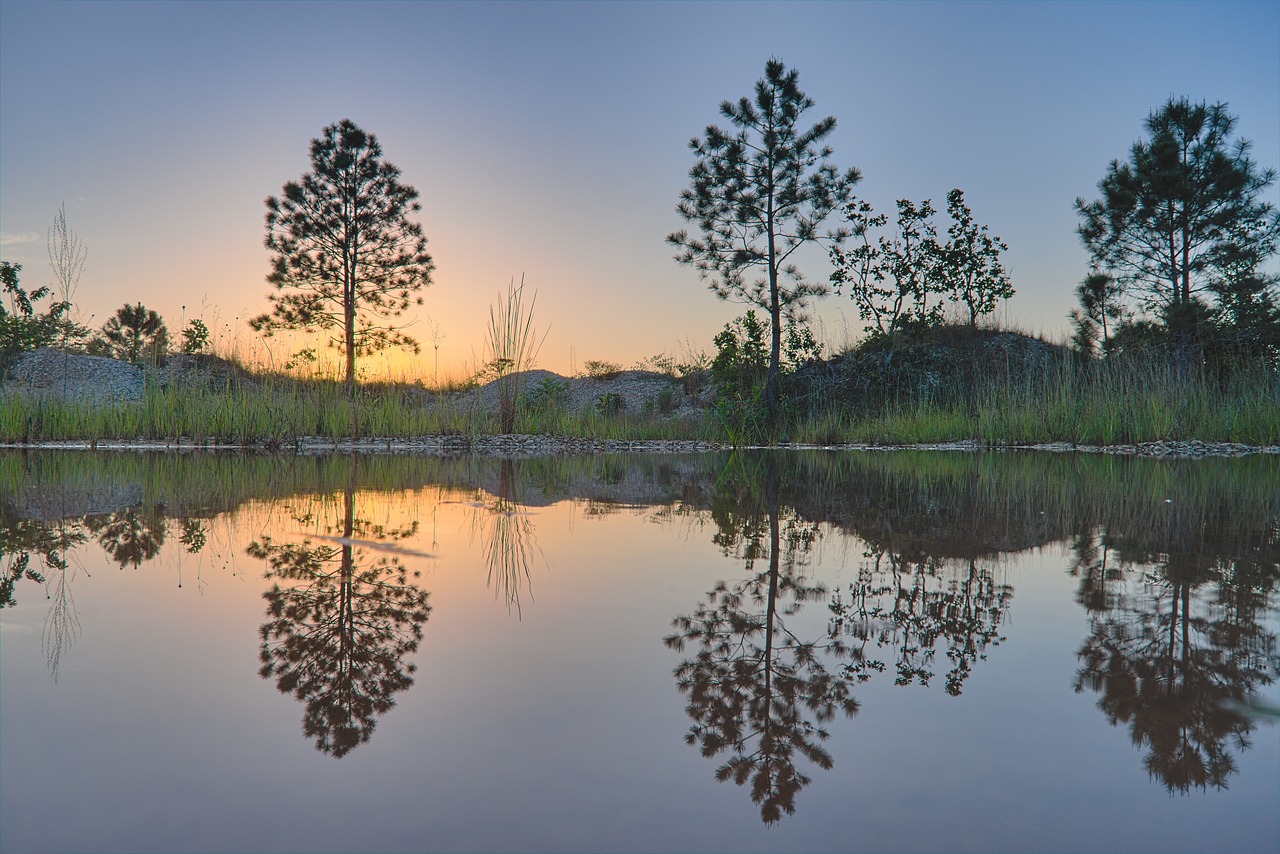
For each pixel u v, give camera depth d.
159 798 0.98
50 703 1.30
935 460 8.96
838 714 1.29
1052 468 7.41
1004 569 2.49
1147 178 17.70
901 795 1.01
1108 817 0.96
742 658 1.58
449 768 1.08
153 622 1.79
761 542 3.02
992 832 0.91
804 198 15.54
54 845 0.87
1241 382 13.09
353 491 4.94
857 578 2.35
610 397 20.19
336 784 1.03
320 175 19.05
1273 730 1.23
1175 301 17.16
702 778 1.06
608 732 1.21
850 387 16.59
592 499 4.59
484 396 13.83
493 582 2.24
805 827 0.92
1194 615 1.91
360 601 2.00
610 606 1.98
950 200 16.72
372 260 19.78
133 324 20.28
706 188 15.62
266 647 1.61
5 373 14.84
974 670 1.51
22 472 6.21
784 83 15.25
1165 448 10.80
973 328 16.84
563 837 0.89
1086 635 1.75
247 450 10.58
